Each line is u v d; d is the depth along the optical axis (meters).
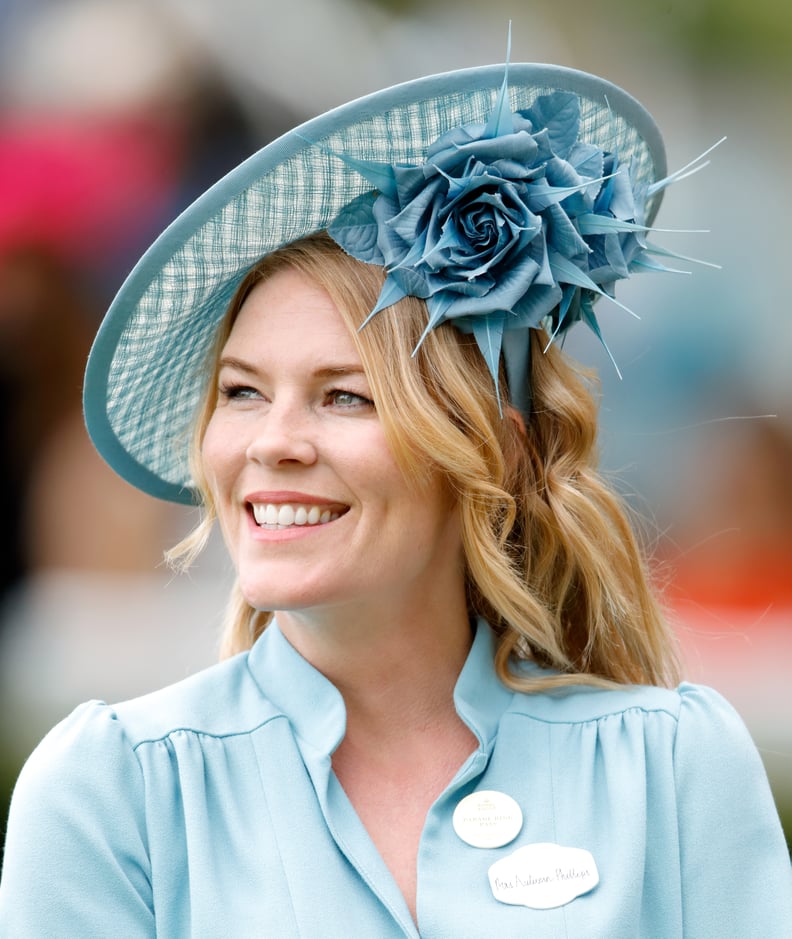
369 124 7.23
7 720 17.25
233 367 7.53
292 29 21.44
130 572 20.28
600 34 23.34
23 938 6.96
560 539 8.27
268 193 7.32
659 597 9.76
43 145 20.47
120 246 20.72
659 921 7.51
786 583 20.20
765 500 20.59
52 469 20.59
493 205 7.31
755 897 7.61
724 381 21.31
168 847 7.18
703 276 21.89
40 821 7.15
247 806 7.34
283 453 7.21
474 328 7.43
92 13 20.73
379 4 22.28
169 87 20.83
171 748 7.41
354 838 7.21
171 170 20.92
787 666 18.50
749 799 7.76
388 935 7.03
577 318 8.10
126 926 7.05
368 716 7.75
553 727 7.86
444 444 7.30
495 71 7.29
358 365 7.26
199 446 8.20
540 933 7.12
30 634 19.34
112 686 18.12
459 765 7.75
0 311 20.53
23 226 20.31
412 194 7.35
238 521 7.59
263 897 7.03
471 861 7.34
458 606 7.99
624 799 7.54
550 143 7.54
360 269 7.36
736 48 23.36
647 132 8.21
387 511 7.35
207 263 7.62
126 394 8.40
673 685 8.84
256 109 21.27
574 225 7.61
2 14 20.36
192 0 20.86
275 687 7.71
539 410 8.23
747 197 22.84
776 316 21.86
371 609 7.50
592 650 8.45
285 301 7.38
